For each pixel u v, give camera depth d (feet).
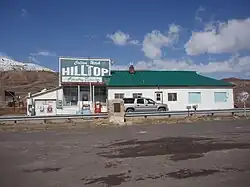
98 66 118.11
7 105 198.39
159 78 127.24
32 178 27.27
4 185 25.23
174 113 92.53
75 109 115.96
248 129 62.08
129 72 131.75
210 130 61.31
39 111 116.26
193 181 24.91
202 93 123.13
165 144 44.62
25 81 430.61
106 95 119.75
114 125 75.51
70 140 51.72
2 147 45.62
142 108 102.06
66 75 115.03
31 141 51.67
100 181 25.64
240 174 26.78
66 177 27.30
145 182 24.99
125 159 34.68
